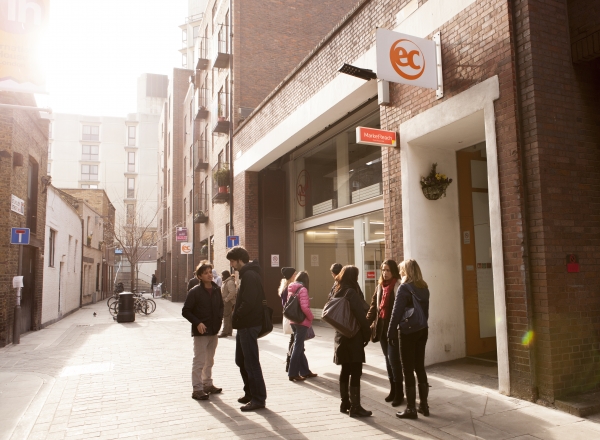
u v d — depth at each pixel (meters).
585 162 5.98
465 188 8.55
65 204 20.64
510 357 5.89
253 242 16.98
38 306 15.17
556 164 5.79
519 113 5.95
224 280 13.02
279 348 10.58
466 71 6.80
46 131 16.08
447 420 5.18
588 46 5.91
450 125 7.18
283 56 19.83
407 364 5.29
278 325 16.00
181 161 38.69
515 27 6.09
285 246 16.98
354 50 10.05
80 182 69.75
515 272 5.85
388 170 8.59
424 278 7.92
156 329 15.06
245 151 17.25
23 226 13.36
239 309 5.76
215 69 23.41
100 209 37.81
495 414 5.28
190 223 33.28
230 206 18.80
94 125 71.06
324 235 14.75
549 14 6.04
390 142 8.24
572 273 5.71
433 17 7.54
